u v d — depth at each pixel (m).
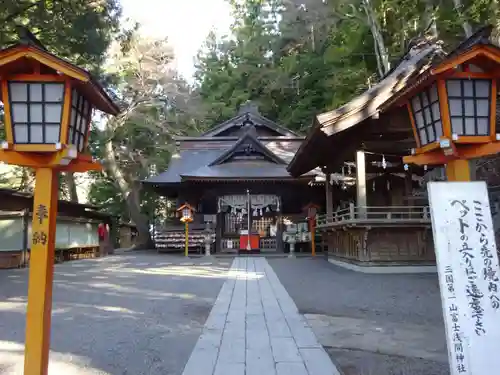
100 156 28.80
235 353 4.79
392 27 20.09
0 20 11.52
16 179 29.08
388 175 15.39
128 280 11.45
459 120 3.83
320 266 14.89
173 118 30.70
